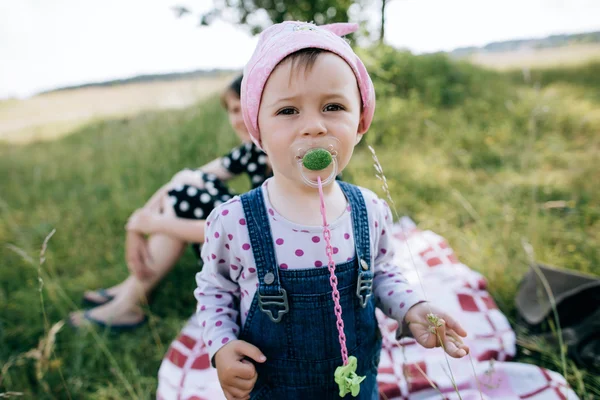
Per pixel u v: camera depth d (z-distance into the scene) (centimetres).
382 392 159
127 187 372
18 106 942
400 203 317
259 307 105
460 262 247
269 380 111
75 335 207
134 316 219
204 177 207
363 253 108
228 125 415
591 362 164
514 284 218
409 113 477
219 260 109
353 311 107
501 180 339
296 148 91
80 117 715
